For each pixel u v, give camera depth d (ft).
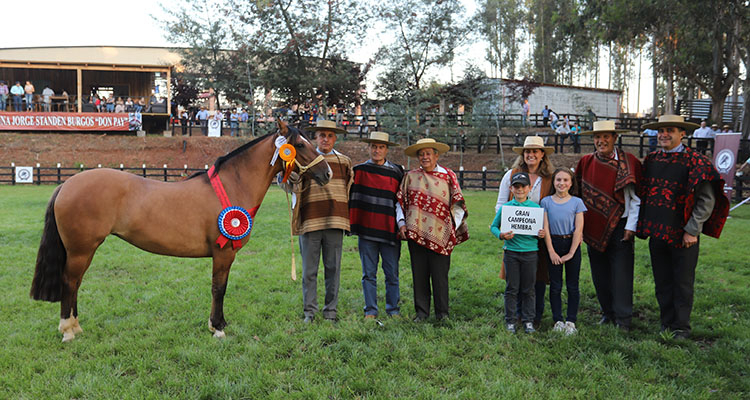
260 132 92.63
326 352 14.28
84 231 14.19
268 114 99.55
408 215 16.98
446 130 90.58
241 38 104.01
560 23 103.96
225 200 15.44
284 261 26.53
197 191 15.28
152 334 15.78
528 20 174.60
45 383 12.39
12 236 32.48
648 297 19.95
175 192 15.05
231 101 109.91
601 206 16.47
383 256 17.90
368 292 17.58
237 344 14.93
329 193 16.93
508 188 17.26
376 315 17.66
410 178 17.35
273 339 15.25
